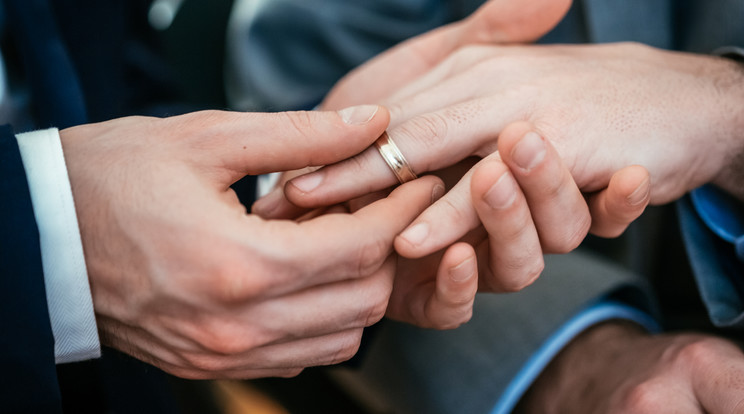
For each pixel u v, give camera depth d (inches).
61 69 20.4
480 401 19.3
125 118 16.0
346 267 15.0
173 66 33.5
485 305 20.3
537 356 19.3
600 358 19.0
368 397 21.1
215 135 15.4
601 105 17.1
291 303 15.0
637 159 16.9
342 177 16.5
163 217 14.7
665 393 16.8
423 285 17.4
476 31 19.7
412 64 20.7
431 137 16.7
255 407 21.5
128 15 24.6
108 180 15.0
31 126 21.5
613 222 16.7
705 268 18.3
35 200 14.9
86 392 19.0
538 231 16.2
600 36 20.5
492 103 17.1
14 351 14.8
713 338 17.8
